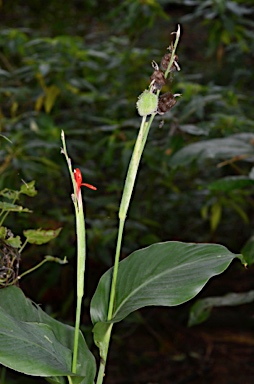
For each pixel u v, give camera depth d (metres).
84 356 1.41
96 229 3.14
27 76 3.47
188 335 4.49
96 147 3.25
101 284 1.44
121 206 1.30
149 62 4.01
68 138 3.69
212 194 3.48
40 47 3.69
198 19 5.59
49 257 1.56
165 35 5.44
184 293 1.33
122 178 3.54
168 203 4.54
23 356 1.20
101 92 3.92
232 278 5.22
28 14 5.48
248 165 3.88
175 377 4.16
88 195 3.66
